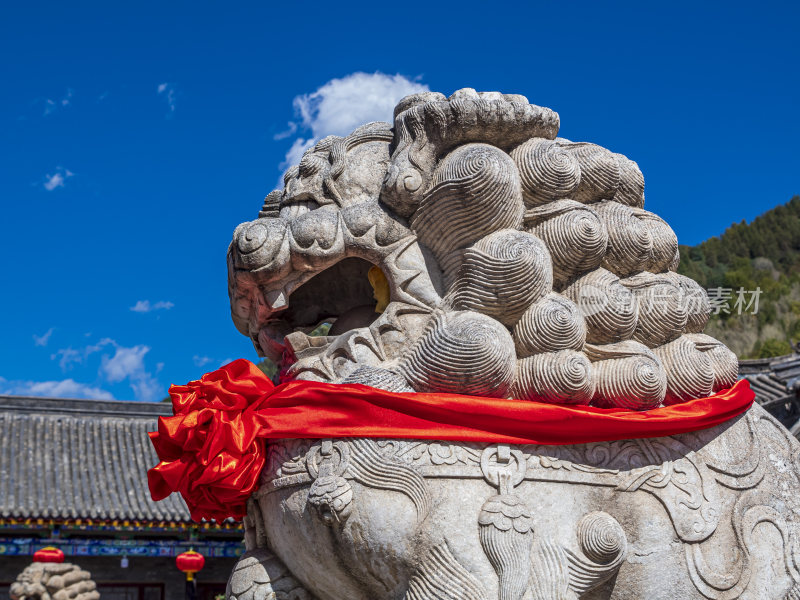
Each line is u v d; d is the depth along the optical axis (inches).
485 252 119.7
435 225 123.8
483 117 124.9
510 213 122.3
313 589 118.7
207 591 653.3
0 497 612.1
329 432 112.9
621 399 121.9
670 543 118.8
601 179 133.6
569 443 117.6
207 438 118.3
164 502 631.8
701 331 140.7
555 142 130.6
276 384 136.4
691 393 127.5
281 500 116.1
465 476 111.7
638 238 130.7
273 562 120.3
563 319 119.0
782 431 137.6
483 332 115.3
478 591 107.4
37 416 722.2
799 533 127.6
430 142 126.6
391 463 110.2
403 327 122.5
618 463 119.5
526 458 115.0
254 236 126.0
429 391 116.3
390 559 109.9
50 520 594.9
